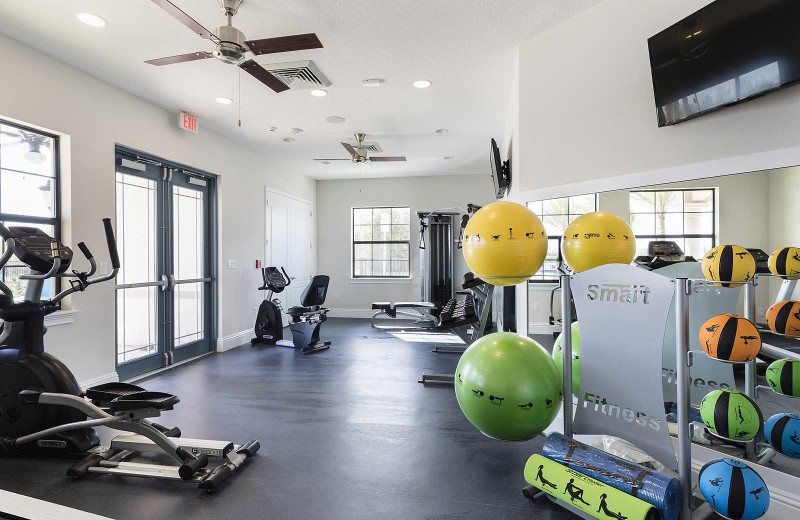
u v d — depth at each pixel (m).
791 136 1.93
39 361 2.44
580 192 2.80
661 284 1.71
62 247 2.48
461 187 7.84
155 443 2.28
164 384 3.87
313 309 5.63
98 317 3.59
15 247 2.31
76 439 2.40
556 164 2.94
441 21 2.77
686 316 1.64
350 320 7.83
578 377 2.34
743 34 1.91
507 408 2.00
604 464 1.73
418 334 6.40
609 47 2.62
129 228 4.09
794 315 1.73
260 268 6.24
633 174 2.53
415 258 8.03
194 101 4.14
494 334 2.25
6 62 2.87
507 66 3.43
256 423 2.92
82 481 2.15
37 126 3.09
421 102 4.19
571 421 2.08
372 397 3.48
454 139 5.53
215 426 2.86
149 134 4.14
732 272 1.77
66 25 2.76
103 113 3.63
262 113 4.50
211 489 2.02
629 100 2.54
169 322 4.61
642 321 1.77
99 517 1.82
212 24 2.77
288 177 7.15
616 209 2.61
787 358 1.92
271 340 5.67
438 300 7.60
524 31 2.95
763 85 1.85
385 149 6.02
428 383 3.87
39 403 2.32
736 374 2.22
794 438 1.65
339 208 8.29
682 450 1.65
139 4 2.54
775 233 2.00
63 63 3.28
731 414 1.63
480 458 2.40
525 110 3.12
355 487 2.09
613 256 2.25
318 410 3.17
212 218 5.27
